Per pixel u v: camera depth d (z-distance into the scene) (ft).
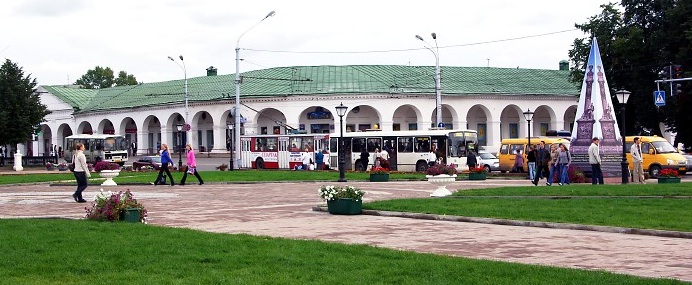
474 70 279.69
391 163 186.91
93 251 43.01
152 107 287.28
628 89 192.95
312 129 253.03
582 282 33.01
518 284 32.76
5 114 236.02
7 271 37.17
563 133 191.31
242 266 38.01
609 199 79.15
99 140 255.09
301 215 72.74
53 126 333.01
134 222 60.64
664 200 76.23
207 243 46.19
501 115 268.82
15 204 90.84
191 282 33.50
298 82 256.52
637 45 184.24
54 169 225.35
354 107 246.88
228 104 261.24
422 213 68.64
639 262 41.42
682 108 181.98
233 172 172.86
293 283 33.19
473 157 166.30
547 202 76.43
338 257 40.70
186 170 132.98
